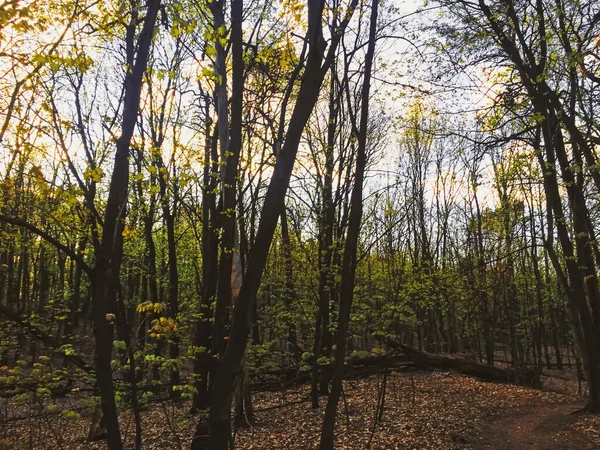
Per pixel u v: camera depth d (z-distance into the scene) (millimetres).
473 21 10070
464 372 16750
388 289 13383
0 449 8852
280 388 15055
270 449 9109
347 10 5785
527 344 22062
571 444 8945
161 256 15906
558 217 10289
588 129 9016
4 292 20875
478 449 9078
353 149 11062
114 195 3516
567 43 9445
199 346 8133
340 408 12203
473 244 21547
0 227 11984
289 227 15344
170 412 11031
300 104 3775
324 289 11336
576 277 10406
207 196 9016
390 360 16359
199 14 6531
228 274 5918
